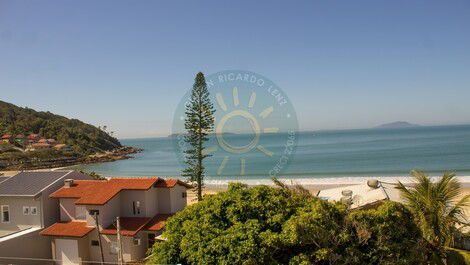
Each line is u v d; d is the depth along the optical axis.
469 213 18.55
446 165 75.25
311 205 13.12
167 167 101.50
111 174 88.94
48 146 134.62
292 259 11.27
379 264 11.59
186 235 12.13
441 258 14.82
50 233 21.75
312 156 101.25
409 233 12.62
